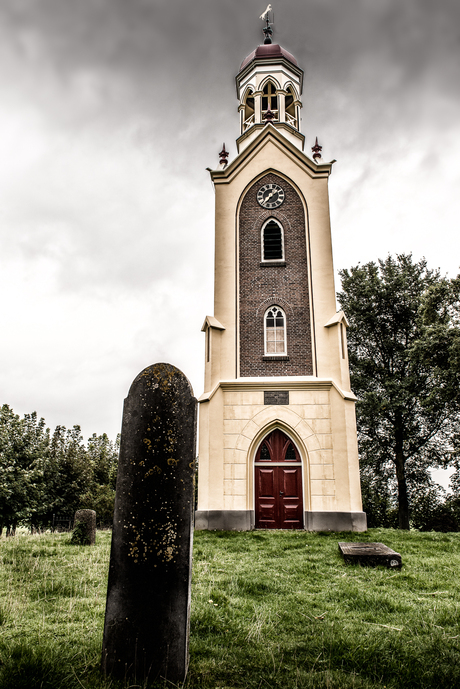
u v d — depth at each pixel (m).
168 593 4.53
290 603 6.91
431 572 9.29
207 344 18.78
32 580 7.81
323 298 18.86
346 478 16.47
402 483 26.53
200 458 17.14
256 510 16.98
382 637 5.39
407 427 26.95
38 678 4.09
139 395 5.13
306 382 17.61
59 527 37.78
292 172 20.70
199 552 11.25
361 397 27.23
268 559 10.49
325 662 4.74
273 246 20.02
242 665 4.61
